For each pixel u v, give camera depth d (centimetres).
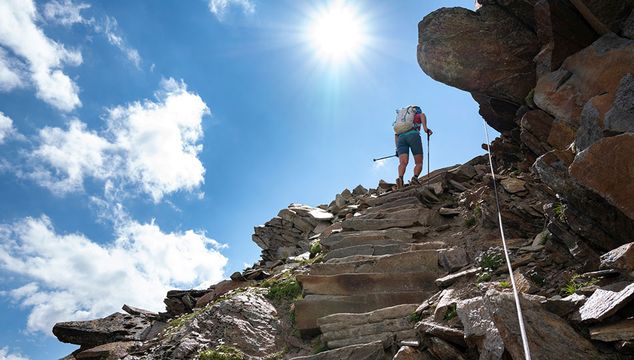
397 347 571
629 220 490
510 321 418
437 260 741
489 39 859
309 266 876
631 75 533
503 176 880
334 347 603
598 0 641
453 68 884
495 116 981
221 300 859
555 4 695
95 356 855
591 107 566
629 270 418
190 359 684
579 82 671
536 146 769
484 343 440
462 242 779
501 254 658
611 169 469
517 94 856
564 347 395
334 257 843
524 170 895
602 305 405
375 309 670
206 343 712
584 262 540
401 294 678
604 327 394
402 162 1228
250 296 816
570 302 431
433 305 605
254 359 667
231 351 677
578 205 541
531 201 767
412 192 1065
